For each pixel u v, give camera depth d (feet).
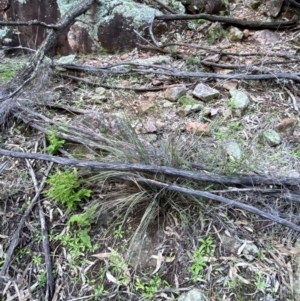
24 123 8.79
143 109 9.18
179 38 12.51
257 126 8.52
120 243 6.66
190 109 8.95
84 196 7.13
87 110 9.21
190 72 10.03
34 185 7.58
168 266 6.35
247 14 13.05
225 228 6.59
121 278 6.33
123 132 7.85
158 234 6.66
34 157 7.32
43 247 6.79
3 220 7.27
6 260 6.66
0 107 8.75
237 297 5.98
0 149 7.53
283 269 6.13
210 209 6.75
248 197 6.83
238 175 6.97
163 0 13.10
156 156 7.24
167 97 9.57
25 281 6.57
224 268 6.23
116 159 7.23
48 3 13.01
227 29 12.40
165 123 8.71
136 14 12.19
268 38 11.89
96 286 6.34
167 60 11.16
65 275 6.53
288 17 12.50
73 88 10.25
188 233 6.60
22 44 13.60
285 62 10.33
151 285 6.22
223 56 10.98
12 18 13.44
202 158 7.45
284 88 9.59
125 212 6.91
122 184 7.13
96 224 6.91
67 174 7.28
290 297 5.91
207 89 9.45
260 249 6.36
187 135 8.23
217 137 8.21
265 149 7.94
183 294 6.06
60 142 7.96
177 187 6.62
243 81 9.78
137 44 12.27
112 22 12.28
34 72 9.34
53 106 9.29
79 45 12.74
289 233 6.46
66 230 6.95
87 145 7.73
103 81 10.48
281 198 6.81
